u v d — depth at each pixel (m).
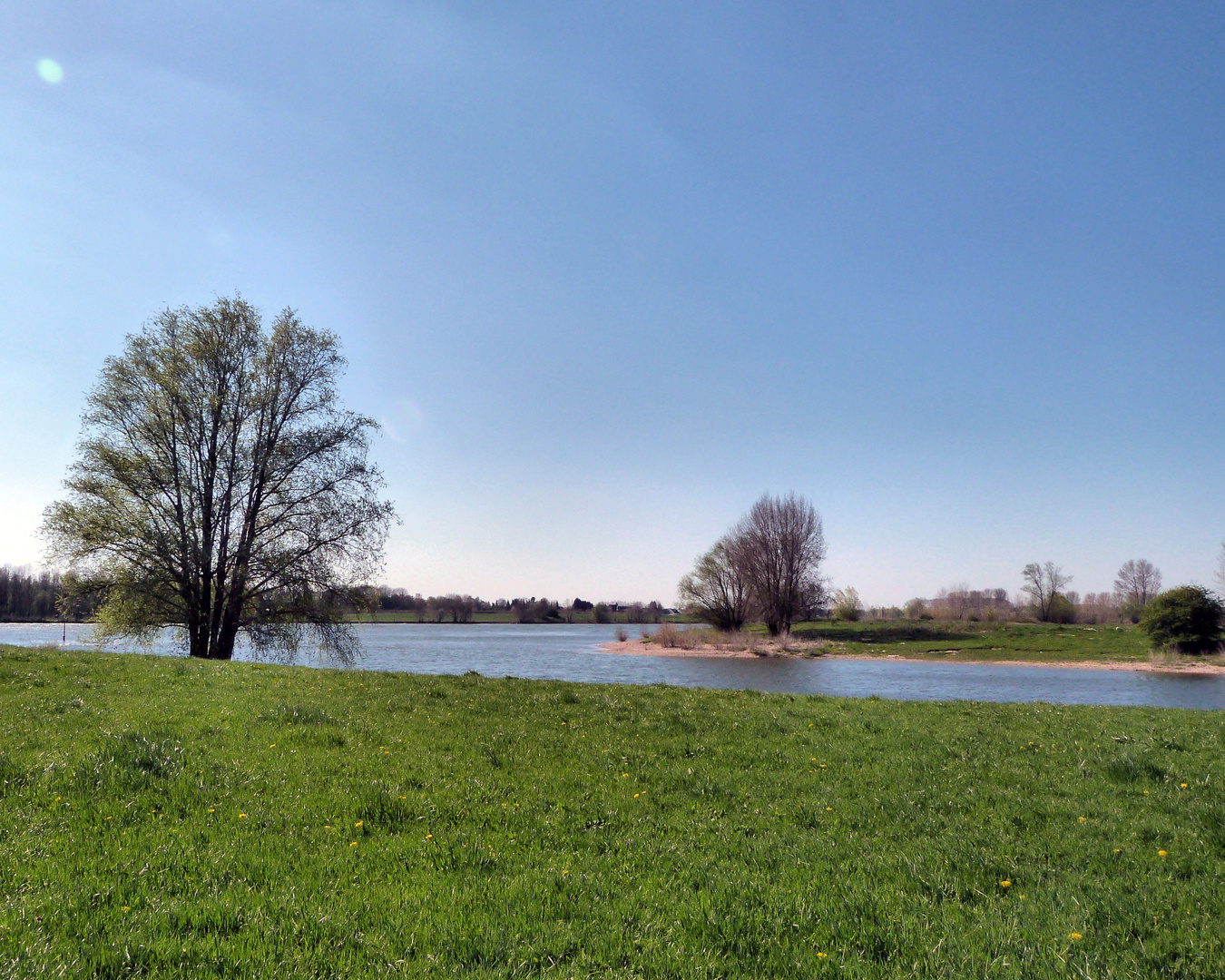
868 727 16.91
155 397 34.22
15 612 127.38
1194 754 14.41
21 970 4.60
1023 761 13.53
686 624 121.19
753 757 13.48
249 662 26.02
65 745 10.73
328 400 38.38
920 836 9.10
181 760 10.12
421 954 5.29
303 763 10.88
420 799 9.48
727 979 5.22
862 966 5.41
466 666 65.44
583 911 6.22
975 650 88.12
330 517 37.22
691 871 7.41
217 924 5.55
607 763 12.52
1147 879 7.57
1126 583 162.50
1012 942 5.94
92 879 6.22
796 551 96.50
